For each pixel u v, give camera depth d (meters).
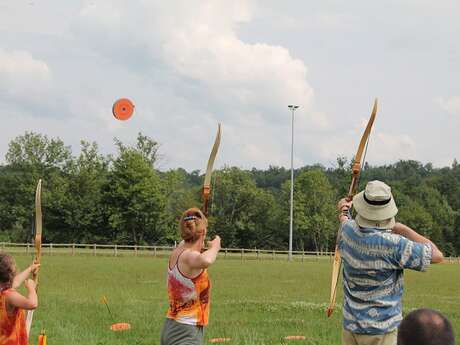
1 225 94.75
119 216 86.88
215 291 24.64
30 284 7.08
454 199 131.00
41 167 95.00
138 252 58.47
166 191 93.06
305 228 104.50
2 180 94.56
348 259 6.17
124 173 86.62
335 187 113.88
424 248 5.95
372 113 7.18
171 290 6.50
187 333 6.41
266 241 102.44
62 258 49.91
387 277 6.05
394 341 6.04
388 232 6.14
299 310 17.66
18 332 6.94
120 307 17.62
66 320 14.70
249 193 100.00
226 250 64.00
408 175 166.38
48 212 88.50
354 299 6.16
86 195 88.62
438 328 3.55
